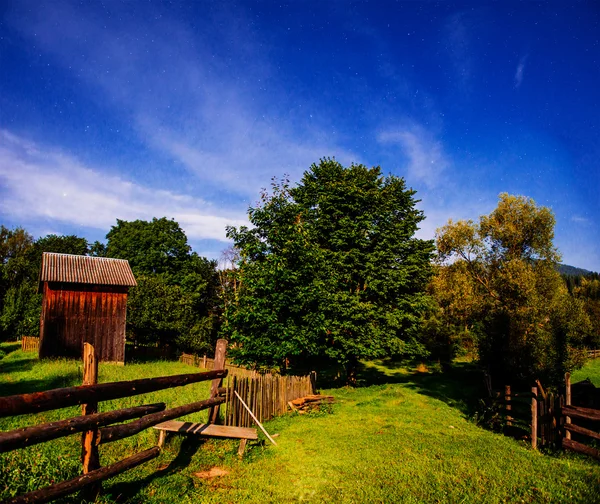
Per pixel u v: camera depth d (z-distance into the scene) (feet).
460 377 82.74
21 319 141.18
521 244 101.55
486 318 67.10
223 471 24.52
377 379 86.43
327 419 41.34
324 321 57.47
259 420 38.58
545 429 31.71
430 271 77.10
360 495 21.25
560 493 21.90
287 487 22.24
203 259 177.58
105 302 92.12
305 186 78.07
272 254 54.44
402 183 81.30
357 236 70.38
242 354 53.83
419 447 30.60
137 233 154.40
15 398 13.78
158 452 21.26
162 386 22.80
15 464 20.22
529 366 52.47
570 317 54.85
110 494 18.38
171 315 116.47
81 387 16.76
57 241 180.75
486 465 26.37
